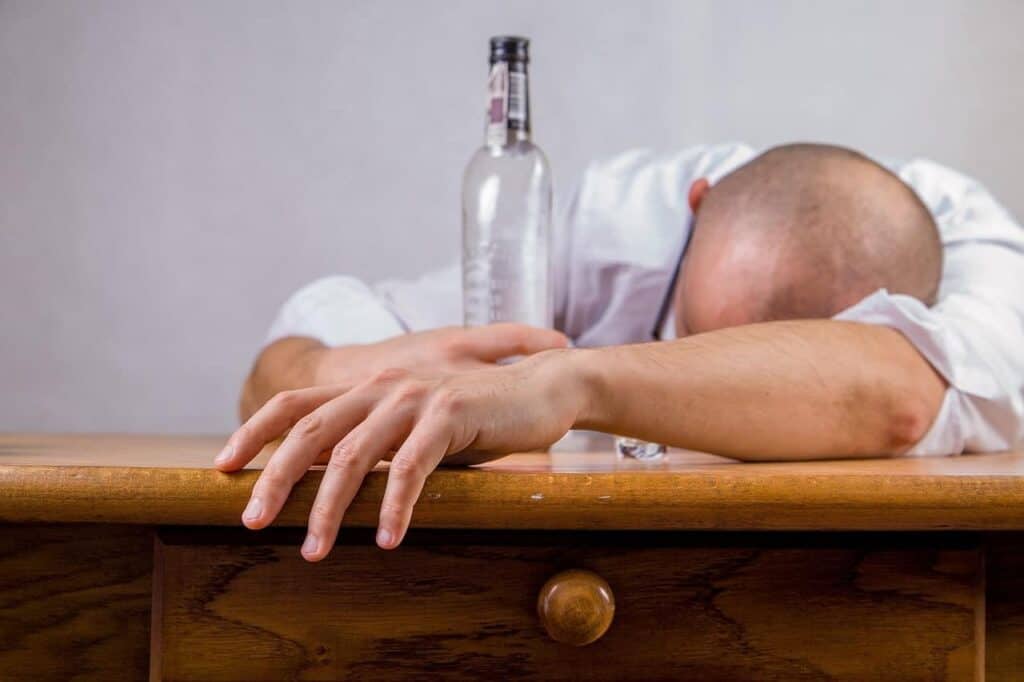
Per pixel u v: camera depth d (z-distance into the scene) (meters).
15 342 2.05
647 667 0.64
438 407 0.62
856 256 1.01
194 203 2.05
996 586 0.66
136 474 0.59
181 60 2.05
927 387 0.91
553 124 2.02
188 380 2.06
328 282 1.37
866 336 0.91
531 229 1.00
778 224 1.01
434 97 2.04
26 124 2.05
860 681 0.65
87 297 2.05
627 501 0.60
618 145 2.02
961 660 0.65
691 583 0.64
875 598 0.65
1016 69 2.00
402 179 2.05
